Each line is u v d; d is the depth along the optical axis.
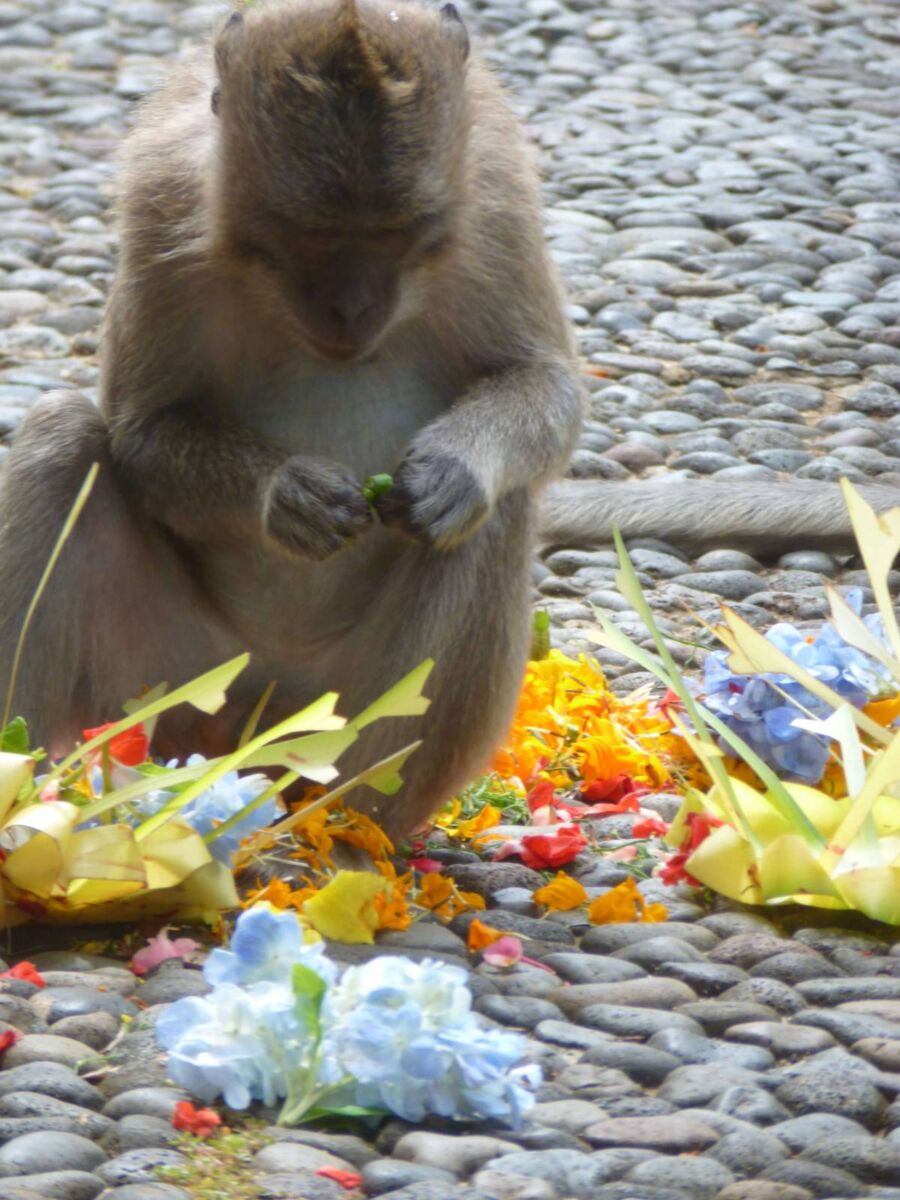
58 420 5.99
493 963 5.14
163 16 17.73
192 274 6.03
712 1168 4.07
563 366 6.38
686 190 14.05
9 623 5.80
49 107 15.23
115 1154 4.10
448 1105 4.27
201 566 6.32
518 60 17.09
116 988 4.87
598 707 7.04
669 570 8.84
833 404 10.67
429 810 6.07
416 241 5.66
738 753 5.88
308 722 5.28
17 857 5.05
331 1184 3.96
